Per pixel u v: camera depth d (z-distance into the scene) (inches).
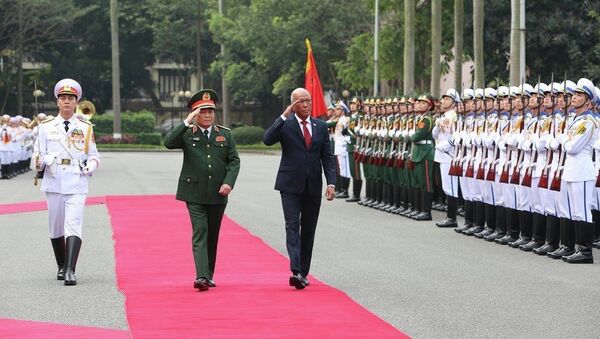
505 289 596.4
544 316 516.1
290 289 590.9
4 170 1743.4
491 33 2085.4
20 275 659.4
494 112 838.5
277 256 732.0
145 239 834.2
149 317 509.0
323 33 3068.4
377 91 2407.7
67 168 633.0
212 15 3316.9
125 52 3929.6
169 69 4279.0
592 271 671.1
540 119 761.0
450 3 2271.2
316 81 1141.1
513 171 793.6
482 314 521.3
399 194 1063.6
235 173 604.4
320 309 528.4
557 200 729.0
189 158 601.9
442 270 671.1
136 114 3454.7
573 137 713.6
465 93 871.7
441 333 476.7
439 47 1845.5
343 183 1261.1
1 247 799.1
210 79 4033.0
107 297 573.0
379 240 834.8
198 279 586.6
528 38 2032.5
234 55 3388.3
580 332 478.9
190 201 598.5
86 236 861.8
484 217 861.2
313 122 608.1
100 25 3848.4
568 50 2031.3
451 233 888.3
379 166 1107.9
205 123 606.5
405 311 529.7
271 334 467.5
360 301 558.6
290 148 602.9
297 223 598.9
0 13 3508.9
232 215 1038.4
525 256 743.7
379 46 2415.1
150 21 3875.5
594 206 793.6
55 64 3907.5
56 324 498.3
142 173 1854.1
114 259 723.4
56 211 637.9
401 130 1044.5
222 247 779.4
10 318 515.5
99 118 3442.4
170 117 4126.5
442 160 933.2
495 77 2146.9
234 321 498.0
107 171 1923.0
